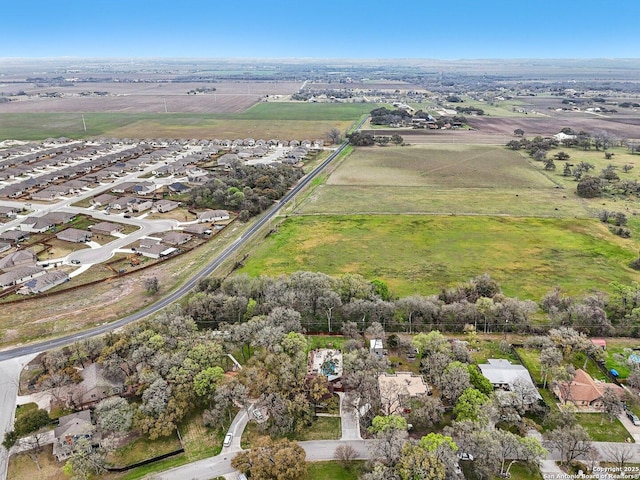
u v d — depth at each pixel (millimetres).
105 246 169000
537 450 73938
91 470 77000
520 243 167875
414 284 138125
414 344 103875
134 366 98375
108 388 93812
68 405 91438
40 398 94125
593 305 119125
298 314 112938
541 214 199375
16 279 140875
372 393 88750
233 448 82312
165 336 105062
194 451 81938
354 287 124500
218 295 123688
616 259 154000
